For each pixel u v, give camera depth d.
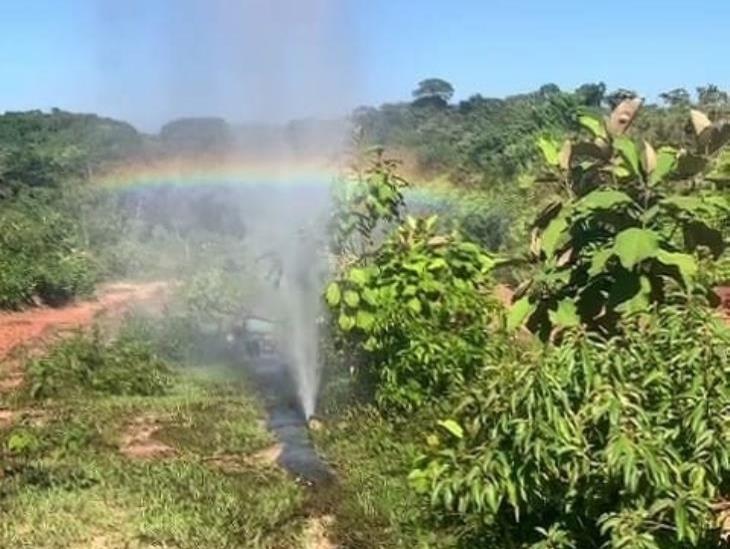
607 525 4.23
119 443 8.52
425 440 6.66
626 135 5.70
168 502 6.77
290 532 6.25
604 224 5.36
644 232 5.01
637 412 4.32
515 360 5.27
